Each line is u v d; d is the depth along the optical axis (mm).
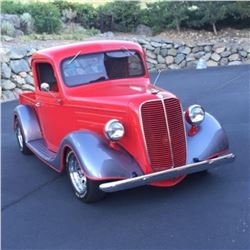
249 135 7609
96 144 5176
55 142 6508
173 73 16297
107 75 6078
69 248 4430
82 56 6121
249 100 10477
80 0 22125
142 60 6367
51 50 6309
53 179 6328
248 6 19312
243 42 18422
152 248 4273
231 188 5445
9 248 4516
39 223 5012
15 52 14234
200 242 4293
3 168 6965
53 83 6215
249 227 4488
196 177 5824
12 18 17000
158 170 5188
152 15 20125
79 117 5805
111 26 19812
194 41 18750
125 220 4887
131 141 5199
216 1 19172
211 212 4875
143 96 5215
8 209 5434
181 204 5129
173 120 5242
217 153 5547
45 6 17984
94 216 5047
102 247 4387
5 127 9688
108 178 4996
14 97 13328
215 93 11758
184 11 19531
